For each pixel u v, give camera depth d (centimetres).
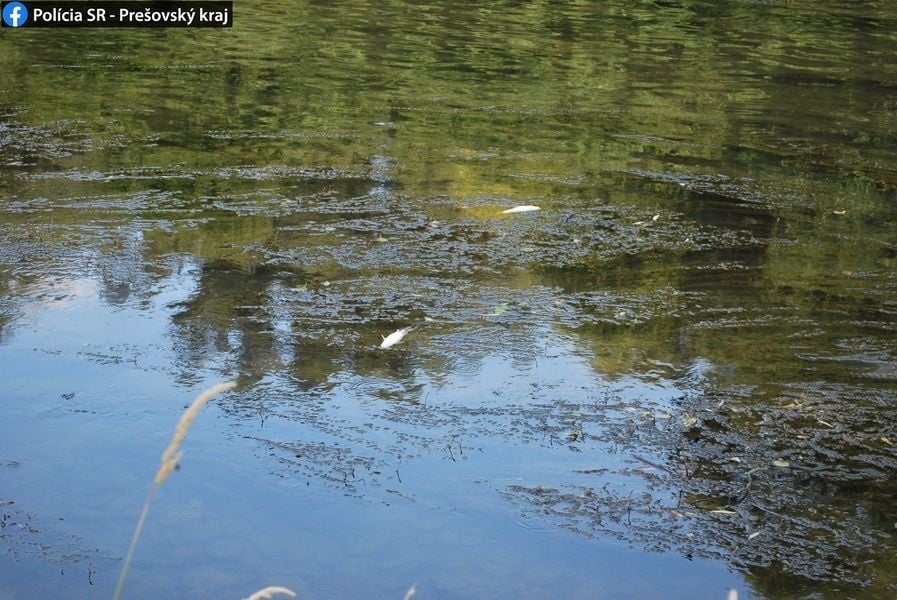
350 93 1270
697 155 1084
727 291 738
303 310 675
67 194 873
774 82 1437
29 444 513
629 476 506
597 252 806
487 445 529
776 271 780
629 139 1130
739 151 1106
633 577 432
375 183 942
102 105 1162
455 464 511
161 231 802
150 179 924
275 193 902
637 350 639
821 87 1418
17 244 761
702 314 697
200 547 442
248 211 855
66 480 486
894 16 2005
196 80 1298
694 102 1308
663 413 565
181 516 463
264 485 488
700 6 2020
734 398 582
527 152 1065
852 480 509
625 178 997
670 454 526
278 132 1093
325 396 570
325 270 742
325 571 428
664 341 654
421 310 685
